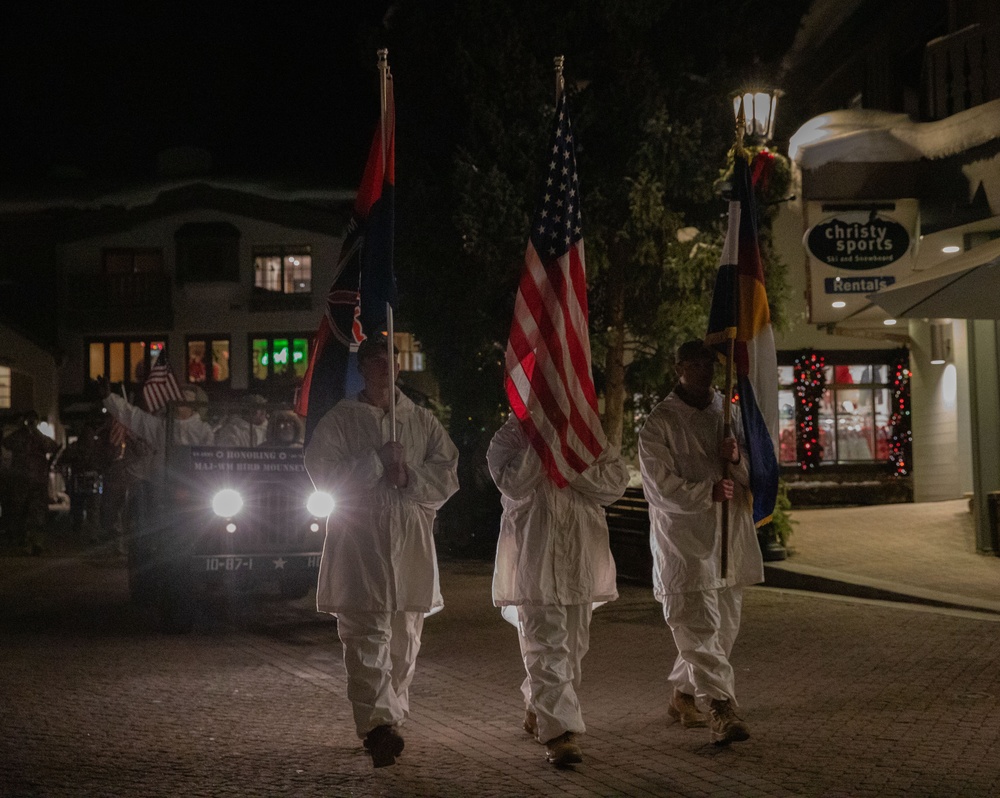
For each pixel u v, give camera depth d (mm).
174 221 43469
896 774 5922
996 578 12320
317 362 7391
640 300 17344
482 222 16656
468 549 18672
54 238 43844
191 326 43344
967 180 13359
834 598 12055
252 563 11242
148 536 12344
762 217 14734
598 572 6680
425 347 19062
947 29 15148
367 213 7301
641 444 6785
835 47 19656
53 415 42594
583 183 16938
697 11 17125
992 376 13953
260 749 6719
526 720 6902
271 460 11469
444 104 18125
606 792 5730
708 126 17016
